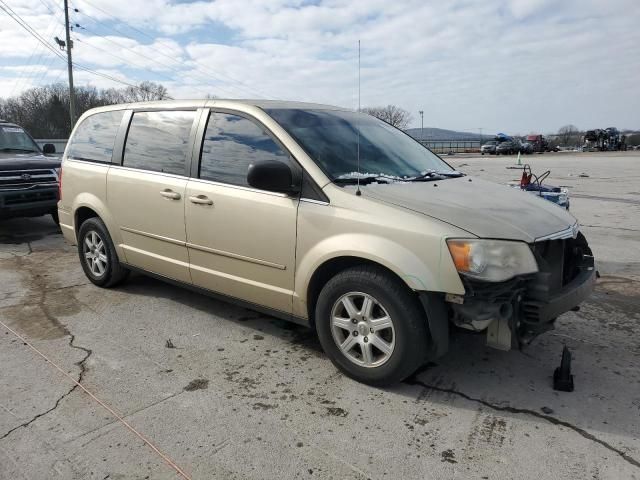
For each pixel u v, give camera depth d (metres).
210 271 4.19
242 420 3.02
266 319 4.58
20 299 5.13
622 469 2.60
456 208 3.30
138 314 4.71
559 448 2.77
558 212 3.78
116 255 5.13
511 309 3.06
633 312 4.73
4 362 3.76
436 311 3.10
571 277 3.70
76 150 5.59
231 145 4.04
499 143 50.84
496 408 3.16
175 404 3.19
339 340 3.49
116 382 3.46
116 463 2.65
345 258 3.37
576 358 3.82
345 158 3.81
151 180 4.55
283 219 3.62
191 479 2.53
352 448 2.77
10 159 8.26
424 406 3.18
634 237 8.07
